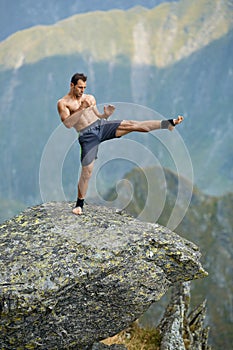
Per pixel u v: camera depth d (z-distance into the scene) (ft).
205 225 341.62
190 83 536.42
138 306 29.76
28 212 31.81
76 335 30.14
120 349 32.99
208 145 475.31
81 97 30.68
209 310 301.63
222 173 432.66
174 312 42.50
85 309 29.07
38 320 28.02
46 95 529.86
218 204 356.18
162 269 29.71
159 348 41.70
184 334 42.24
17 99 526.98
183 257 29.45
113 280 28.43
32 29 577.43
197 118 508.94
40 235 29.58
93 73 547.90
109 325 30.53
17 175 425.69
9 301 26.76
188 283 43.50
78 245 28.73
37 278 27.27
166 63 555.69
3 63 552.82
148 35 578.25
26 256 28.27
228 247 328.90
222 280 315.58
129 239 29.37
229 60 543.39
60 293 27.40
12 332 28.14
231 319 297.33
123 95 535.60
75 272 27.58
